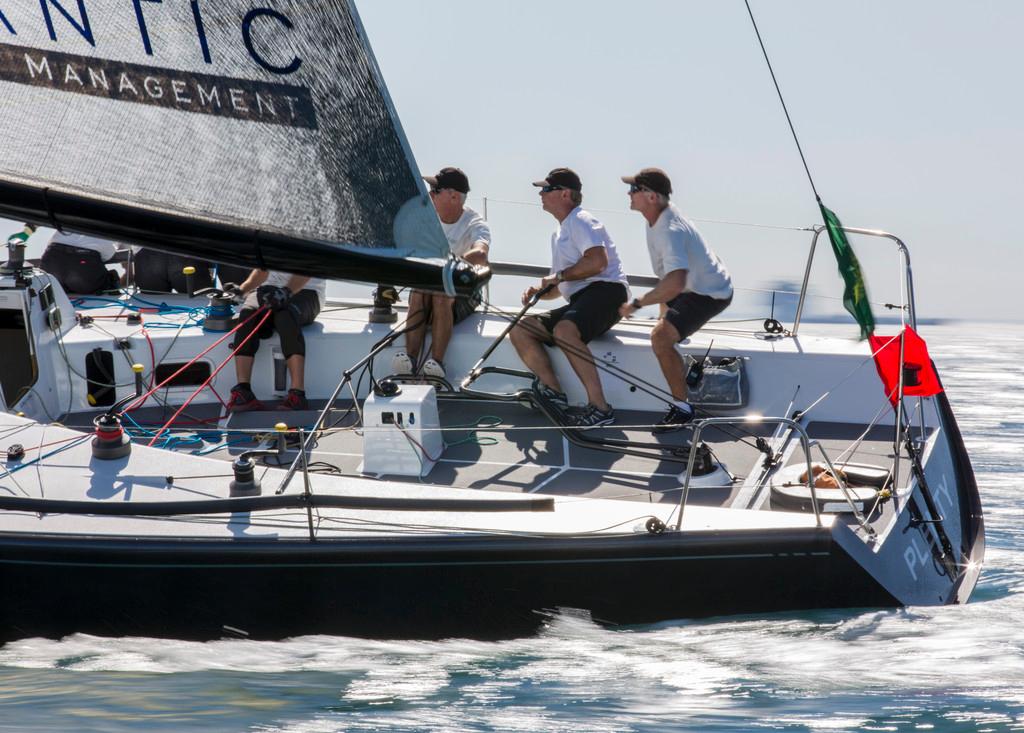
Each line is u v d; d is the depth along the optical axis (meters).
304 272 13.27
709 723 13.62
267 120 12.85
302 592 15.66
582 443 20.19
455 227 23.20
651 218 21.44
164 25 12.84
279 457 18.97
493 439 20.89
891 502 18.58
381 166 12.74
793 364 22.50
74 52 13.02
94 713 13.68
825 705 14.08
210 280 27.11
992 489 27.91
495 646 15.93
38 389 21.08
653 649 15.66
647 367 22.61
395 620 15.84
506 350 23.30
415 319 23.00
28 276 21.28
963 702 14.02
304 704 14.09
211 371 22.91
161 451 17.33
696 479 18.86
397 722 13.47
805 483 18.67
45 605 15.78
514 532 15.81
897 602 17.08
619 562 15.70
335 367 23.47
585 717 13.70
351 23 12.37
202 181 13.13
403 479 19.03
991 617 17.17
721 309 21.75
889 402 21.84
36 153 13.34
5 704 13.94
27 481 16.36
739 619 16.12
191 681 14.73
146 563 15.42
